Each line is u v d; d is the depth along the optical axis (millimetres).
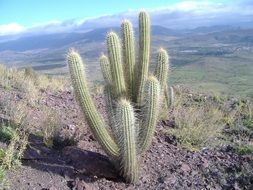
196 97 11016
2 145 5125
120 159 5156
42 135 5855
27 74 11195
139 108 5445
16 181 4582
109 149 5211
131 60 5441
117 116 4891
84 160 5422
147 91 5066
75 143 5969
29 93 8273
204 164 6113
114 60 5230
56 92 9680
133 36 5426
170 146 6742
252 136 7664
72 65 4938
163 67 5504
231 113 8867
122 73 5324
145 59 5359
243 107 10039
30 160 5125
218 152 6715
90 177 5148
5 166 4613
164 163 6023
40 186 4629
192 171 5852
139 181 5324
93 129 5145
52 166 5125
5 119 6012
